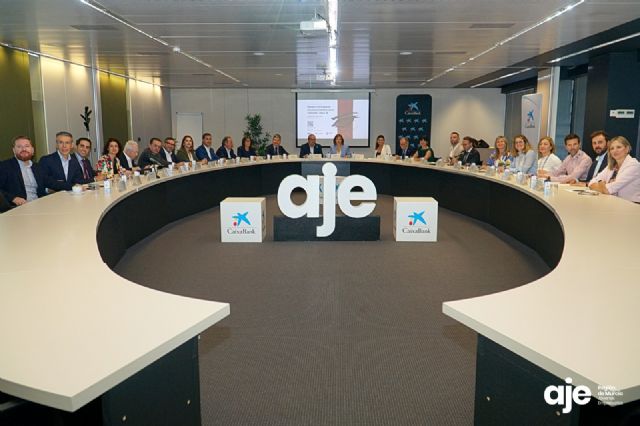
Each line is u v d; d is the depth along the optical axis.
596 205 4.58
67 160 6.20
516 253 6.03
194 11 6.41
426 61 11.23
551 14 6.66
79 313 1.93
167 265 5.52
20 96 10.01
